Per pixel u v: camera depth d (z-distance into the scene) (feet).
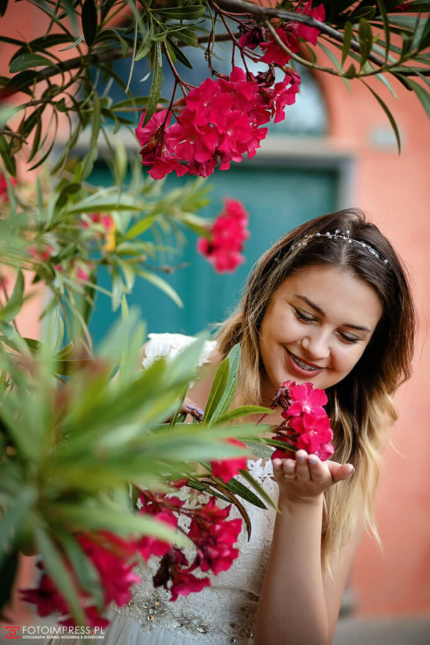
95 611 2.00
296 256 4.03
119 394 1.77
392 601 11.35
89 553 1.89
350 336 3.95
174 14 3.10
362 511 4.75
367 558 11.33
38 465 1.75
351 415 4.75
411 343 4.69
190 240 11.77
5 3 3.22
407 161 11.44
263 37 3.10
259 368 4.65
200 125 3.02
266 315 4.21
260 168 11.80
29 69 3.68
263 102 3.18
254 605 4.56
